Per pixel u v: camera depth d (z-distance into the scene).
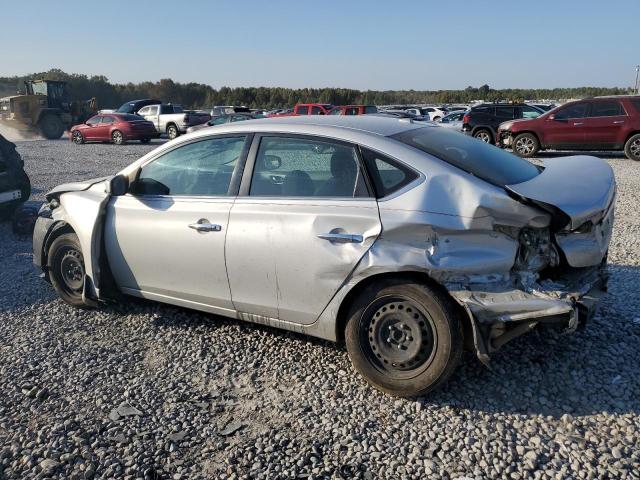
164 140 28.59
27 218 7.87
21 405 3.53
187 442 3.13
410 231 3.31
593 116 15.61
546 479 2.76
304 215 3.61
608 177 3.72
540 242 3.28
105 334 4.50
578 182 3.56
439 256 3.25
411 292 3.33
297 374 3.80
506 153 4.21
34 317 4.87
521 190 3.29
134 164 4.52
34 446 3.12
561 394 3.45
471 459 2.92
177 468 2.92
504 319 3.15
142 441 3.15
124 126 24.92
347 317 3.58
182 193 4.23
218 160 4.11
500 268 3.26
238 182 3.97
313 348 4.14
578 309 3.20
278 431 3.21
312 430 3.21
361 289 3.54
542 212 3.20
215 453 3.04
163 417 3.37
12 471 2.93
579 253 3.29
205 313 4.78
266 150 3.91
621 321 4.38
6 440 3.19
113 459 2.99
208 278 4.07
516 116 19.81
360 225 3.44
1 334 4.56
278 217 3.71
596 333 4.17
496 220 3.21
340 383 3.67
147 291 4.50
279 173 3.83
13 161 8.19
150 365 4.00
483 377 3.65
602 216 3.31
